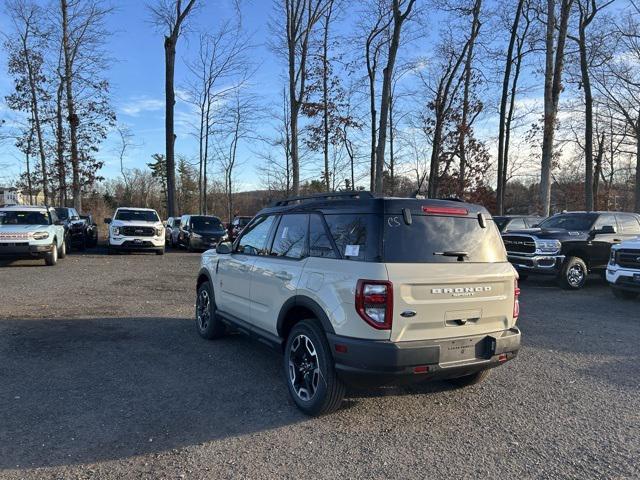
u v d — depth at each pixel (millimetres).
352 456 3590
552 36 21031
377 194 4328
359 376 3836
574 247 12242
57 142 28812
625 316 8898
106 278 12656
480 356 4191
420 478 3303
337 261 4156
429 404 4609
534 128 26094
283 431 3988
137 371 5379
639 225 13391
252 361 5824
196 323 7195
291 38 26031
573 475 3359
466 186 27719
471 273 4145
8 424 4004
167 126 27953
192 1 26906
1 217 15086
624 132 27641
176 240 24062
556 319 8578
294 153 26281
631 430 4086
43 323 7473
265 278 5074
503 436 3951
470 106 27297
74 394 4672
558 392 4965
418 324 3902
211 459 3518
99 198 43938
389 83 22188
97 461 3461
